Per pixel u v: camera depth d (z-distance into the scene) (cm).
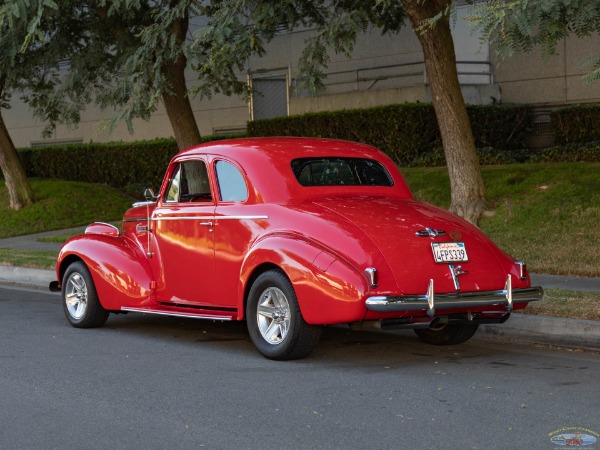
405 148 2109
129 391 687
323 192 842
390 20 1689
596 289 1067
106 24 1720
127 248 972
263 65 2688
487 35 835
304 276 747
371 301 718
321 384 700
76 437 564
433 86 1469
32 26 1320
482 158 2011
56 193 2492
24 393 685
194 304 889
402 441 540
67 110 1808
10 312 1148
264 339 802
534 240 1361
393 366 770
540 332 875
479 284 771
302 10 1571
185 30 1684
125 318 1095
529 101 2200
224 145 880
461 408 616
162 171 2755
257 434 561
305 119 2311
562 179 1555
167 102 1755
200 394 673
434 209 824
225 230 842
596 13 819
